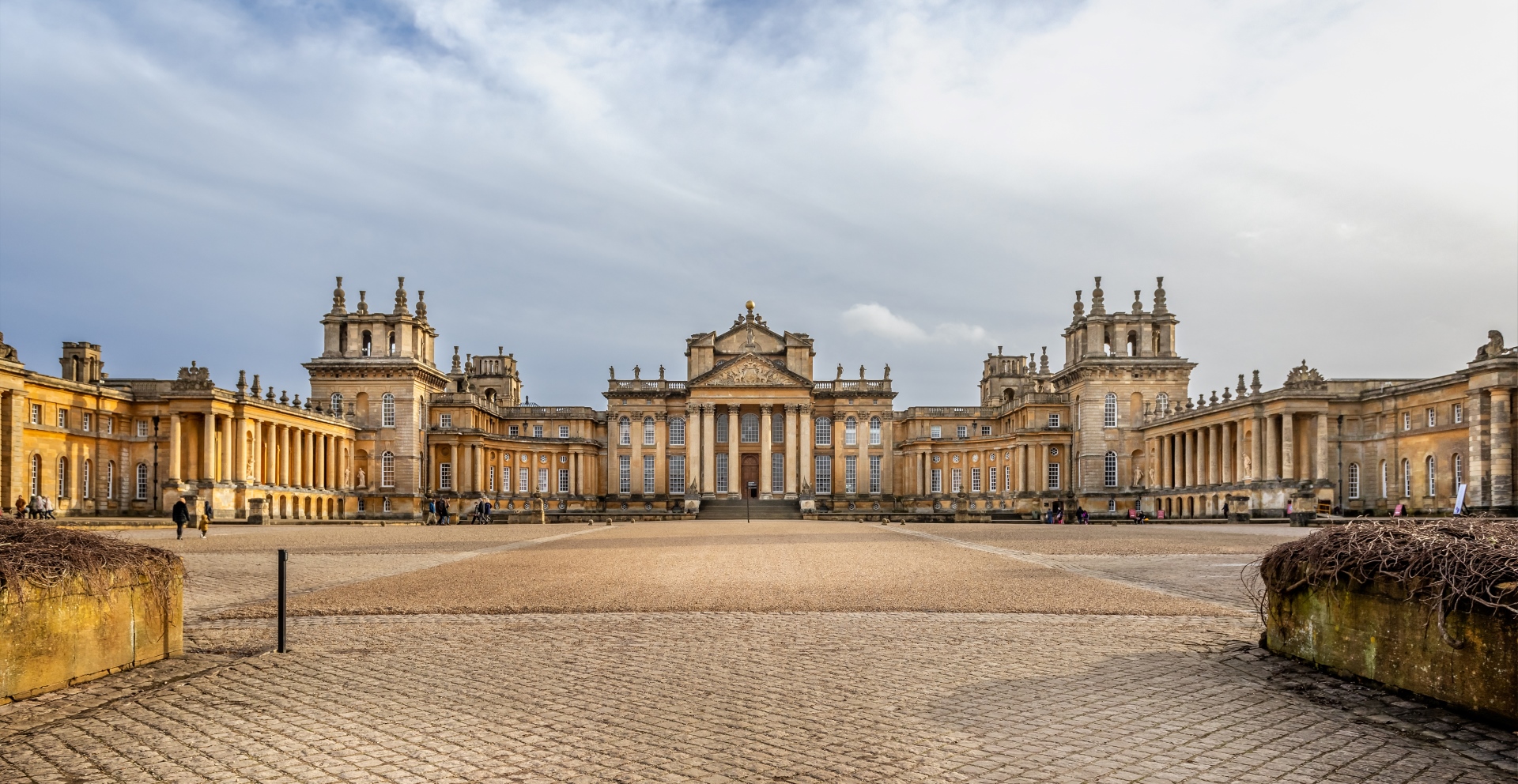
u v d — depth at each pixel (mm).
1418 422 76062
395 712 12375
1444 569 11922
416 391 106875
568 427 131250
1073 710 12312
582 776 9844
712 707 12523
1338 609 14023
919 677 14281
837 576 28656
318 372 106000
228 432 82375
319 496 96625
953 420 130000
